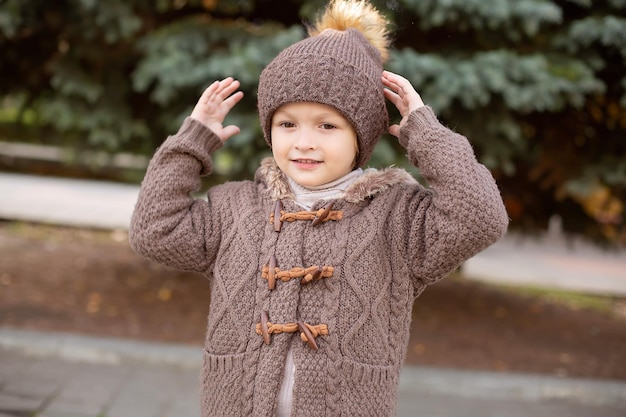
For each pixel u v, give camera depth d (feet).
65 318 13.96
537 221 16.58
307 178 5.34
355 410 5.10
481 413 11.16
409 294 5.40
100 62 13.73
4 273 17.06
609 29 11.93
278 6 14.20
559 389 11.89
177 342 13.14
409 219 5.38
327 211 5.33
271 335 5.17
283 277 5.20
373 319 5.20
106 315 14.46
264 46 12.54
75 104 13.61
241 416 5.19
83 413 10.16
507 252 26.16
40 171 36.91
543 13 11.70
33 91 15.05
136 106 14.34
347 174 5.65
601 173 13.57
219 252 5.54
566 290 20.93
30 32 13.24
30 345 12.17
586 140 14.10
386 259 5.32
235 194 5.75
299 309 5.21
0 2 12.17
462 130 12.74
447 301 17.83
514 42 12.84
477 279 21.16
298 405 5.05
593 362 13.87
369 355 5.18
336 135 5.29
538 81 11.88
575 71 12.14
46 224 24.50
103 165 15.70
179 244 5.47
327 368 5.08
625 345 15.38
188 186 5.63
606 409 11.68
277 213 5.45
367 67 5.42
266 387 5.10
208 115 5.96
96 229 24.64
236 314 5.31
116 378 11.55
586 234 16.49
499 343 14.62
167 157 5.65
